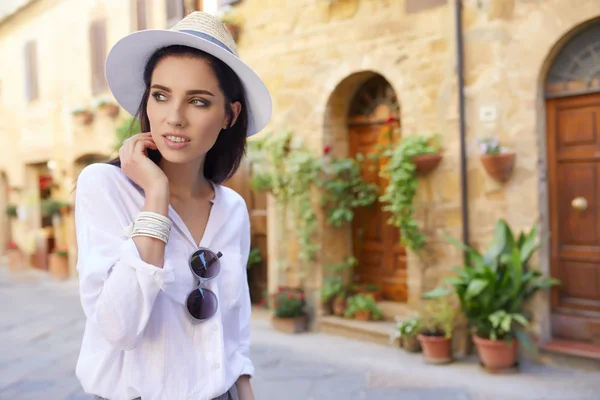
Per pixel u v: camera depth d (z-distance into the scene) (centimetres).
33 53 1219
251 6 668
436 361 488
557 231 488
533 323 481
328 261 626
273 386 450
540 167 477
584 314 477
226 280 128
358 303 595
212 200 134
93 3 987
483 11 490
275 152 633
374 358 515
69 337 646
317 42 611
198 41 112
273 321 631
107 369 114
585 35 459
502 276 474
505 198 487
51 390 460
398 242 608
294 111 635
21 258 1295
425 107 530
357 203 604
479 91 496
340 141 625
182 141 114
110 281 101
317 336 599
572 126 476
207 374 117
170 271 104
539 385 429
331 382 455
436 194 526
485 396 411
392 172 534
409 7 537
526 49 472
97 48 989
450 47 511
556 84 477
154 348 114
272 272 665
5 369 525
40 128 1218
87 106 1041
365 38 571
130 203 115
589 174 471
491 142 482
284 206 646
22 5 1205
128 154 116
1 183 1473
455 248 516
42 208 1136
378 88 607
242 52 680
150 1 789
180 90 114
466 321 509
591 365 452
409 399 413
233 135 143
